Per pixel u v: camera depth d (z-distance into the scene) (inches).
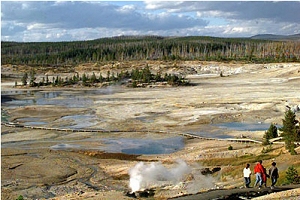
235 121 3129.9
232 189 1154.7
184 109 3693.4
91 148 2345.0
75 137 2694.4
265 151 1820.9
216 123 3065.9
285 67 6948.8
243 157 1781.5
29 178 1758.1
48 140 2608.3
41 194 1534.2
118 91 5816.9
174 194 1288.1
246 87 5211.6
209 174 1582.2
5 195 1517.0
